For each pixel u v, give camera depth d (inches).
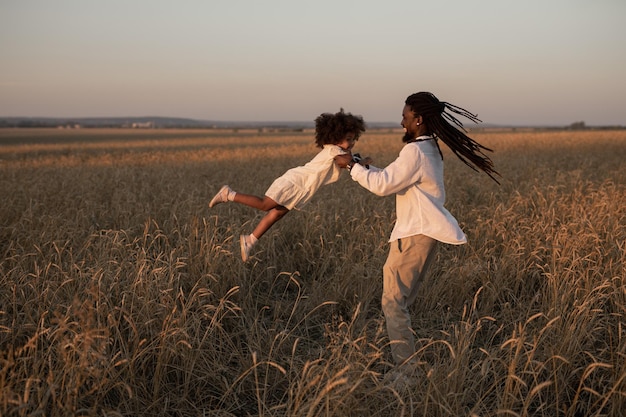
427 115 129.9
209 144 1579.7
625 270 169.9
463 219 269.6
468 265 191.6
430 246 130.5
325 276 206.1
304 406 99.7
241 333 155.9
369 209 278.7
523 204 296.5
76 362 112.7
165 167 592.7
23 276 153.9
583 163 547.2
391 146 1083.9
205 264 185.6
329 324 163.0
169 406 122.3
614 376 119.7
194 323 139.3
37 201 285.3
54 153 1131.3
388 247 220.5
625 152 837.8
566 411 120.4
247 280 200.1
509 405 109.0
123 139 2315.5
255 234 148.5
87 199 313.4
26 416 102.3
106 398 119.8
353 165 132.3
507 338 148.6
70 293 152.7
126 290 148.2
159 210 275.6
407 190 130.0
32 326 128.8
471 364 136.9
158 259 167.8
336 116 137.1
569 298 155.3
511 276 190.7
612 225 227.9
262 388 125.9
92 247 207.3
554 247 191.5
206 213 272.5
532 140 1244.5
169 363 133.3
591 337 135.6
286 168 542.6
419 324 166.6
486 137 1448.1
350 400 107.3
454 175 426.0
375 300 185.5
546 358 130.2
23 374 118.0
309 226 240.7
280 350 144.4
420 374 124.5
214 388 131.0
